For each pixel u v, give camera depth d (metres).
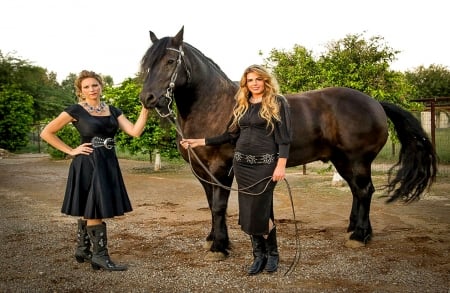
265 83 3.19
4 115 21.55
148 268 3.63
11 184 9.66
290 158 3.97
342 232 4.68
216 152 3.64
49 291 3.14
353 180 4.15
